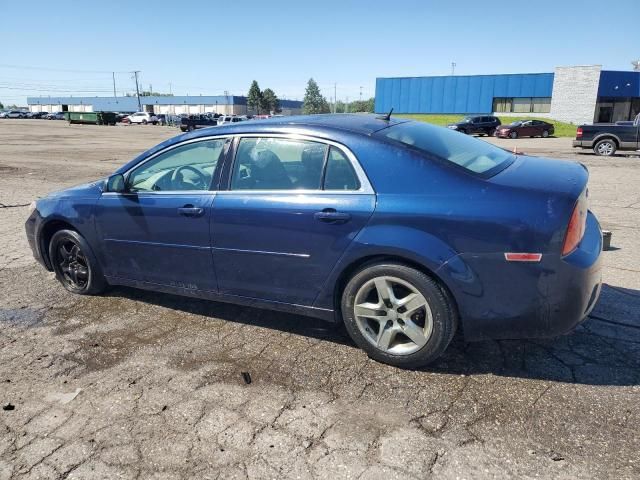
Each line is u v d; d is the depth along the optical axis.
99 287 4.68
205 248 3.86
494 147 4.05
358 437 2.69
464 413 2.86
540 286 2.93
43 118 89.25
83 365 3.51
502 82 51.03
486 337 3.12
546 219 2.89
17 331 4.05
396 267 3.18
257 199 3.61
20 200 9.86
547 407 2.89
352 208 3.26
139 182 4.29
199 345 3.76
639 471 2.40
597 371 3.25
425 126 3.97
